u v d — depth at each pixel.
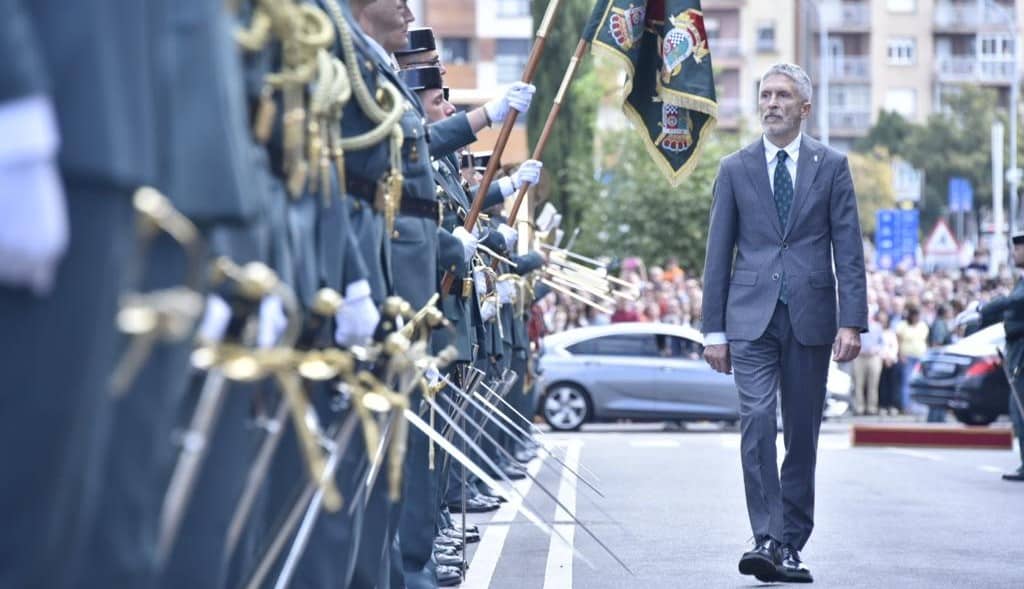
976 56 132.75
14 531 3.73
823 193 11.80
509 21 92.56
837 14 131.75
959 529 14.89
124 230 3.89
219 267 4.71
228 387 5.32
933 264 57.59
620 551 13.30
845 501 17.66
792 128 11.88
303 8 6.27
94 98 3.81
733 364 11.73
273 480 6.62
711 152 56.41
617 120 63.81
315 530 6.93
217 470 5.34
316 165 6.56
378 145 7.59
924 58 132.38
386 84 7.77
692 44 12.97
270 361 4.68
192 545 5.32
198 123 4.34
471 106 23.22
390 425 6.67
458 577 11.49
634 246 55.91
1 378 3.69
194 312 3.99
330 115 6.73
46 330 3.73
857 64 132.12
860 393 41.09
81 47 3.81
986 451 27.94
